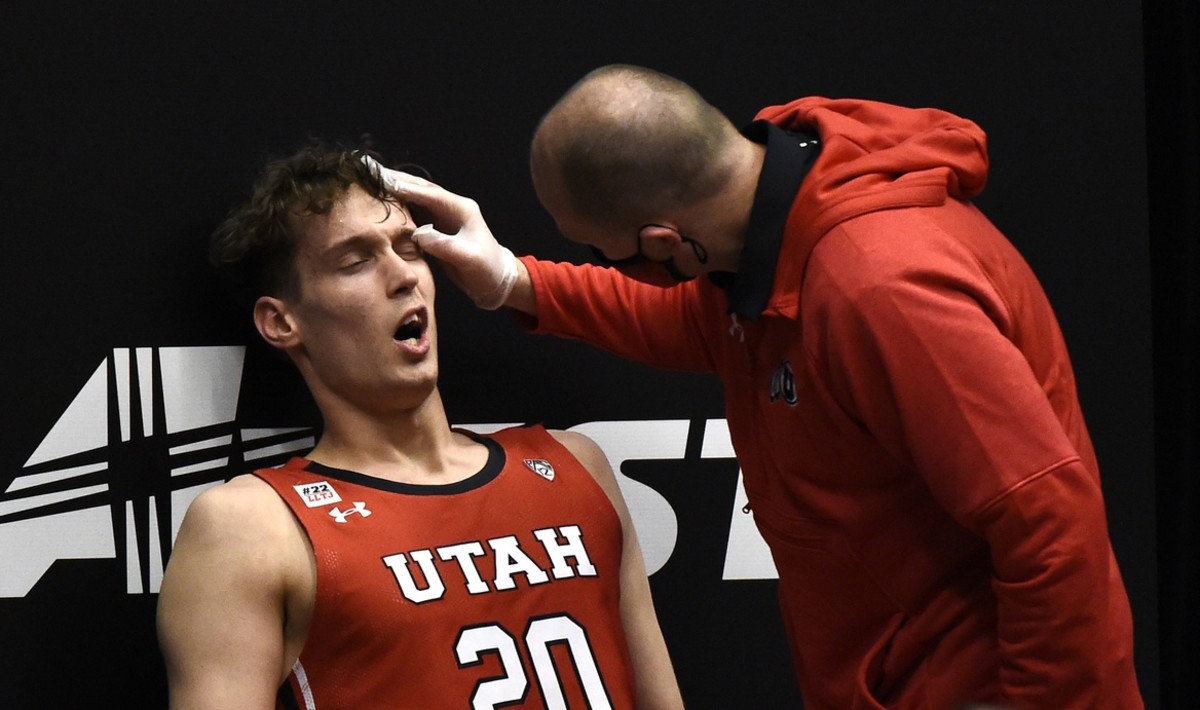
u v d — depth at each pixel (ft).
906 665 20.21
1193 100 27.55
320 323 23.18
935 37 27.25
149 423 25.46
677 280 20.45
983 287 17.75
